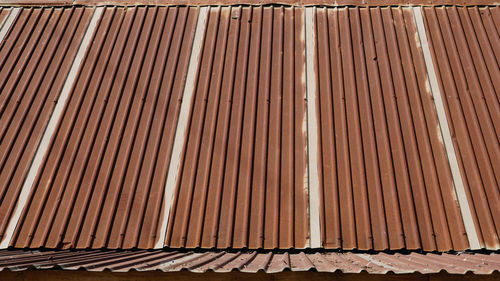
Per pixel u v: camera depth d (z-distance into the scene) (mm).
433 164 5027
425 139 5242
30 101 5871
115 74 6133
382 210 4691
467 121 5387
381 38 6281
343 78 5883
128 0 7086
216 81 5977
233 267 3512
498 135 5242
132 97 5863
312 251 4523
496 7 6586
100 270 3408
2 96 5973
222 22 6688
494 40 6219
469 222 4602
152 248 4598
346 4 6734
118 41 6562
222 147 5297
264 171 5074
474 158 5043
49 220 4770
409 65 5977
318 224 4660
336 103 5648
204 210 4805
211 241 4602
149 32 6617
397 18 6531
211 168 5141
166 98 5828
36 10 7090
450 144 5195
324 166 5086
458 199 4762
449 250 4445
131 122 5613
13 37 6750
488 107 5508
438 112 5484
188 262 3828
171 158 5246
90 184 5047
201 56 6277
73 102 5852
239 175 5074
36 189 5043
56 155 5328
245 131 5453
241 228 4672
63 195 4973
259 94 5812
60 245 4613
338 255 4379
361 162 5062
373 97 5684
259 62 6156
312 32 6445
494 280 3504
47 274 3592
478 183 4852
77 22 6855
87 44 6551
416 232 4543
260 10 6773
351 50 6172
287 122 5512
